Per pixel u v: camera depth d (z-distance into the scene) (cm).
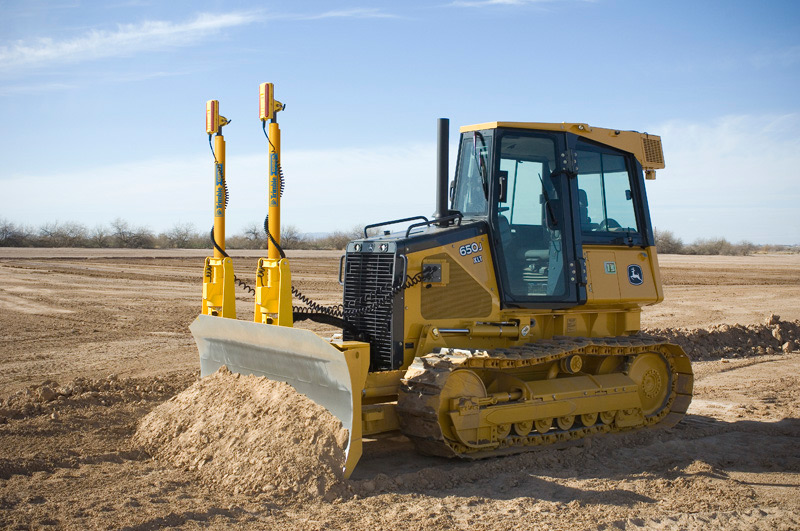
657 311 2247
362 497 598
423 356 709
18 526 495
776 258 6888
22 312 1881
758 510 580
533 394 761
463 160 811
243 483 605
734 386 1166
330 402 653
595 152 830
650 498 611
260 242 6381
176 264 3750
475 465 694
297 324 1744
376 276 737
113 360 1277
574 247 795
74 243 5894
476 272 754
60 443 706
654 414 903
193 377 1067
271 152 723
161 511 535
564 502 594
